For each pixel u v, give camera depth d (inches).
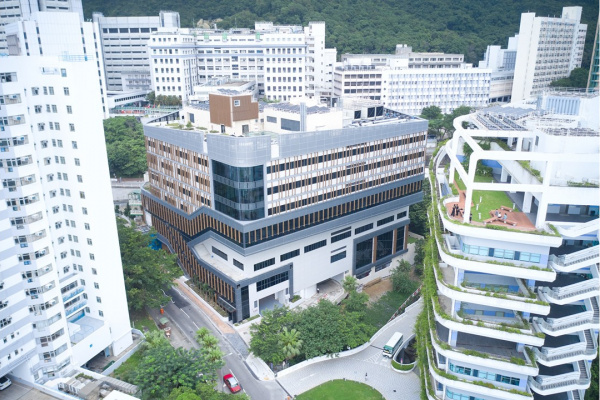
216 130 4060.0
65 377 2792.8
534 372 2110.0
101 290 3034.0
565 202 2092.8
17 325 2564.0
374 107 4488.2
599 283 2025.1
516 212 2347.4
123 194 6112.2
